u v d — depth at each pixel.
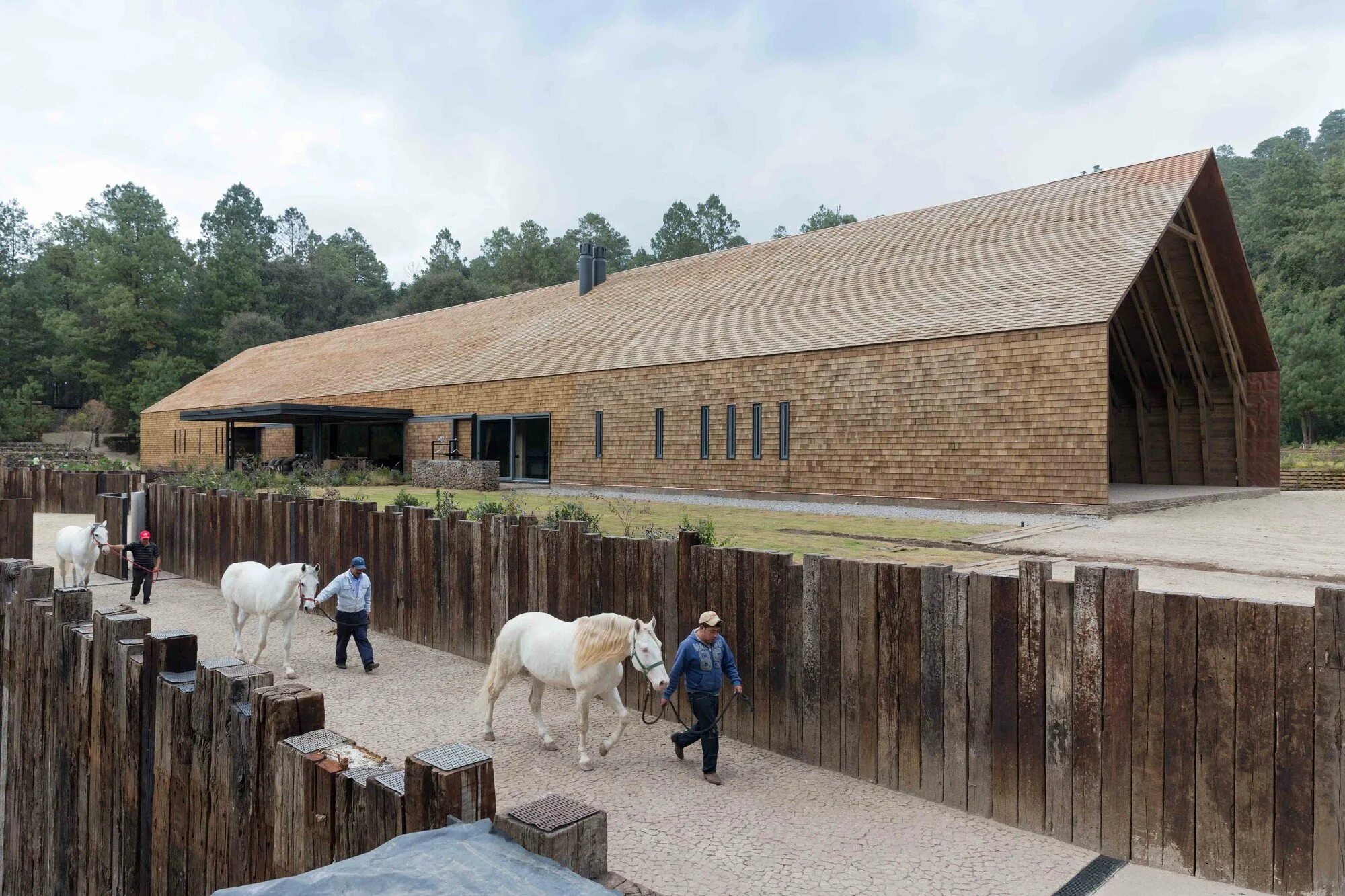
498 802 7.02
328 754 4.13
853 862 6.08
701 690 7.60
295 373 47.12
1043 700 6.55
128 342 84.69
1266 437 28.09
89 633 6.59
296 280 100.19
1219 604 5.75
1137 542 14.73
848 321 24.89
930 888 5.71
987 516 19.52
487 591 11.54
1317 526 17.33
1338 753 5.26
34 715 7.47
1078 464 19.08
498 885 2.86
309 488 26.84
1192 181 22.94
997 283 22.89
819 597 7.98
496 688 8.53
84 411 79.69
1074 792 6.35
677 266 37.53
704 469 26.64
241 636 12.62
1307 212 67.12
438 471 30.52
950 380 21.33
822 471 23.78
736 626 8.70
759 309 28.86
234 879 4.60
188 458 49.53
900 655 7.39
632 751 8.36
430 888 2.84
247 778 4.55
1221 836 5.71
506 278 105.88
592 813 3.27
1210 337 28.36
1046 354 19.64
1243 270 25.94
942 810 7.00
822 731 7.94
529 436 32.47
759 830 6.58
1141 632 6.07
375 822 3.69
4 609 8.55
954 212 29.22
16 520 16.88
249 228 121.56
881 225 31.31
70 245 104.00
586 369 30.39
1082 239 22.89
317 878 2.98
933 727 7.17
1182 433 29.97
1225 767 5.70
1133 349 29.50
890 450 22.42
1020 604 6.67
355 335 49.78
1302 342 49.78
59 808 6.85
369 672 11.09
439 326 44.47
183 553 17.78
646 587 9.59
